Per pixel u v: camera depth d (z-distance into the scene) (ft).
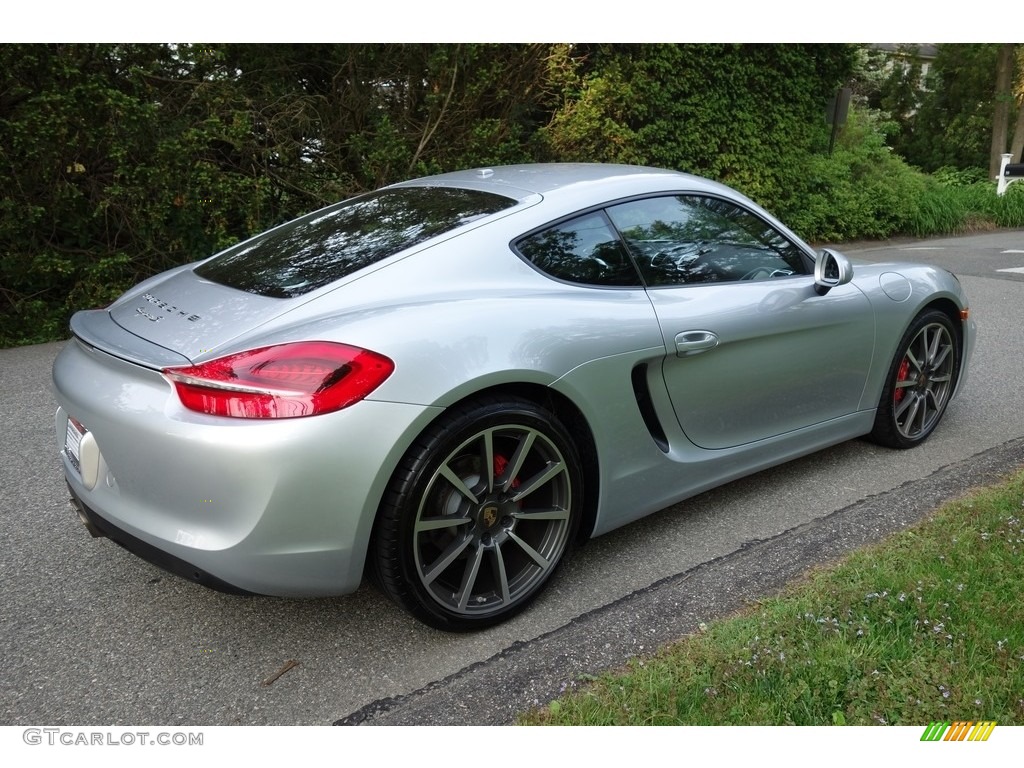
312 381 6.81
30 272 21.97
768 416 10.72
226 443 6.68
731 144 38.81
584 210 9.21
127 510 7.41
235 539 6.82
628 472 9.17
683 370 9.48
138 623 8.51
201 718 7.08
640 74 33.96
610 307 8.83
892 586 8.28
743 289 10.19
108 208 23.25
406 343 7.26
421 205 9.53
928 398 13.24
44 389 16.96
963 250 42.22
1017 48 94.53
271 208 26.35
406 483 7.25
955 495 10.88
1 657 7.91
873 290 11.87
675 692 6.98
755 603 8.46
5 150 20.83
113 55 22.82
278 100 25.89
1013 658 7.17
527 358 7.90
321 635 8.30
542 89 31.53
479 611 8.16
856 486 11.74
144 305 8.57
